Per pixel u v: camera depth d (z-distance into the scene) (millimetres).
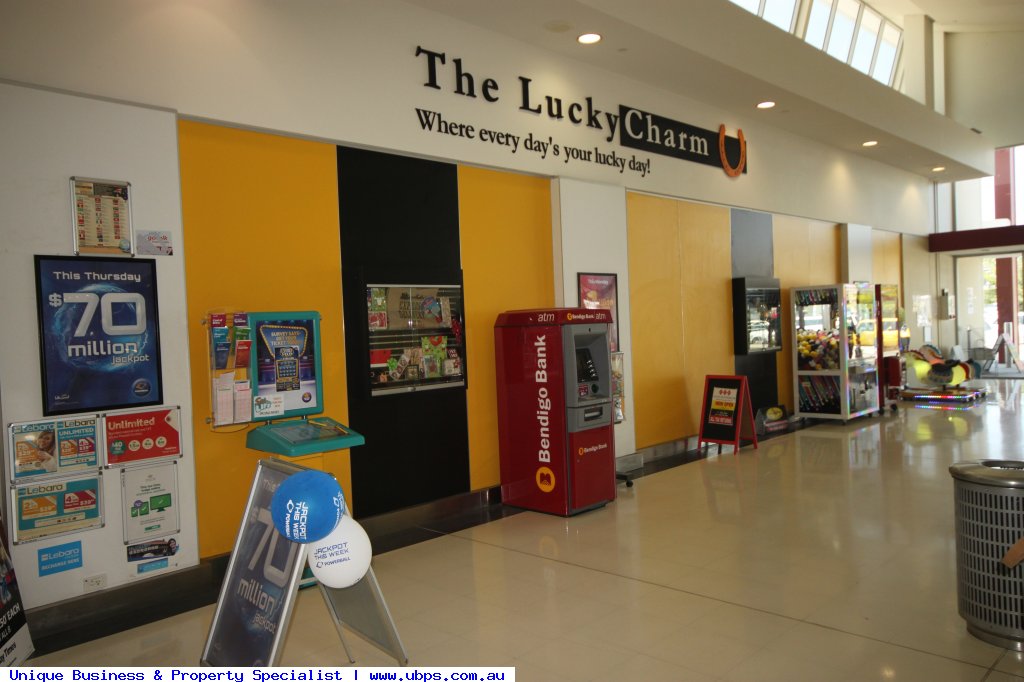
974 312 15336
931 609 3484
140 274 3846
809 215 10211
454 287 5562
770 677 2881
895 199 12727
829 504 5449
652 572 4137
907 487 5863
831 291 9227
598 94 6859
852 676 2861
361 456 5066
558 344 5359
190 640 3400
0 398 3410
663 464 7316
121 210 3793
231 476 4309
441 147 5465
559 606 3688
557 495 5426
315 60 4703
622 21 5723
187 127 4184
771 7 9109
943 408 10547
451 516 5559
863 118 9250
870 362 9781
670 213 7840
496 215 6004
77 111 3660
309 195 4758
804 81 8039
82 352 3648
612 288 6828
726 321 8664
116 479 3752
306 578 4047
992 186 14633
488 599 3816
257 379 4125
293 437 3938
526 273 6238
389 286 5168
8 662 3053
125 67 3863
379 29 5074
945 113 13695
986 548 3082
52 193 3574
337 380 4918
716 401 7855
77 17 3703
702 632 3320
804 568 4109
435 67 5426
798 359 9547
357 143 4945
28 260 3498
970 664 2916
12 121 3463
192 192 4203
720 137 8461
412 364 5309
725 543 4617
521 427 5645
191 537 4027
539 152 6258
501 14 5527
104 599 3701
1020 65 12945
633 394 7336
